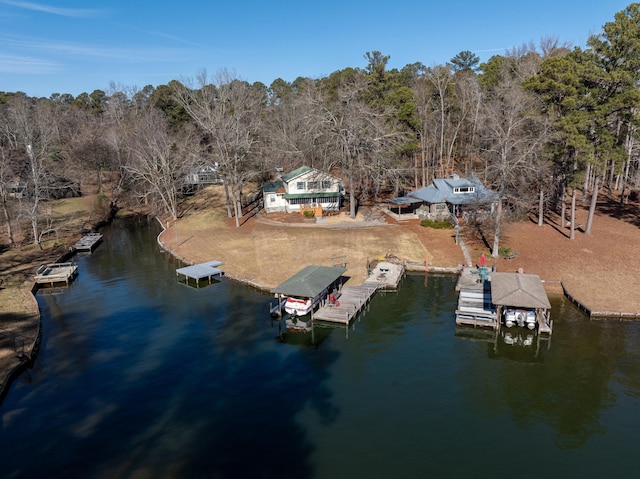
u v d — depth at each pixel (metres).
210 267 43.50
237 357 28.06
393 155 66.50
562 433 20.53
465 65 96.19
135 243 58.09
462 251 45.59
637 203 61.62
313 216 61.72
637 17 38.88
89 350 29.41
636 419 21.36
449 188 57.91
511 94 49.91
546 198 55.38
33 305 36.34
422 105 71.81
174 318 34.22
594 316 31.48
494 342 29.33
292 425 21.34
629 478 17.78
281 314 34.12
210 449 19.81
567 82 41.12
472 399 23.23
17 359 27.36
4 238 55.75
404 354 28.06
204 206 72.50
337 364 26.98
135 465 18.91
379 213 62.00
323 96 77.56
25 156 68.44
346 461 18.88
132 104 131.50
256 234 55.25
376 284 38.56
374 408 22.59
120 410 22.83
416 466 18.53
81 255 52.91
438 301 36.06
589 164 44.56
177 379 25.67
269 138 79.00
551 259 41.41
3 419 22.27
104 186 89.06
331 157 68.94
